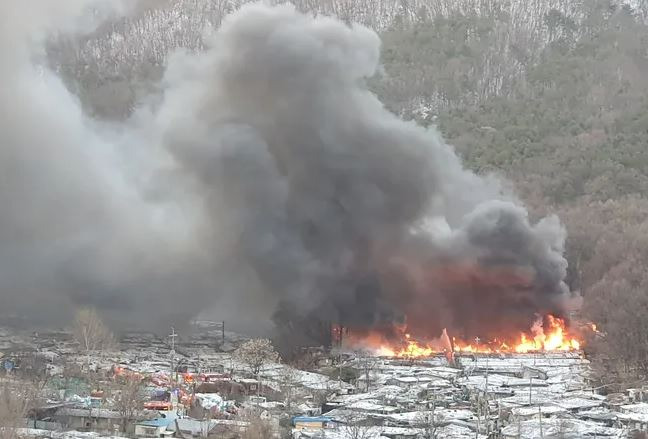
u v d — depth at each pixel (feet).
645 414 490.49
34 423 445.78
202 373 632.38
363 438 430.61
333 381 627.87
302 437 438.40
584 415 497.46
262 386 582.35
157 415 472.03
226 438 441.27
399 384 621.31
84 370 589.32
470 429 469.16
